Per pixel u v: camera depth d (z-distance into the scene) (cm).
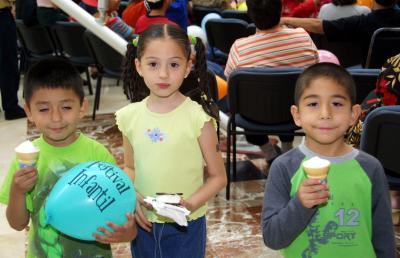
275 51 304
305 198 118
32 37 523
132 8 447
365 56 402
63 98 142
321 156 135
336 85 131
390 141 204
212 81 291
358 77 263
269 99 292
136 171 155
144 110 153
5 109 468
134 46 165
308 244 135
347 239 132
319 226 133
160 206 134
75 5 327
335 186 132
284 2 498
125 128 156
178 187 151
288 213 124
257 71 283
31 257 149
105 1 320
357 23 390
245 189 323
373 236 133
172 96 151
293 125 303
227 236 267
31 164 131
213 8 618
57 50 527
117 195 132
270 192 136
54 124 142
